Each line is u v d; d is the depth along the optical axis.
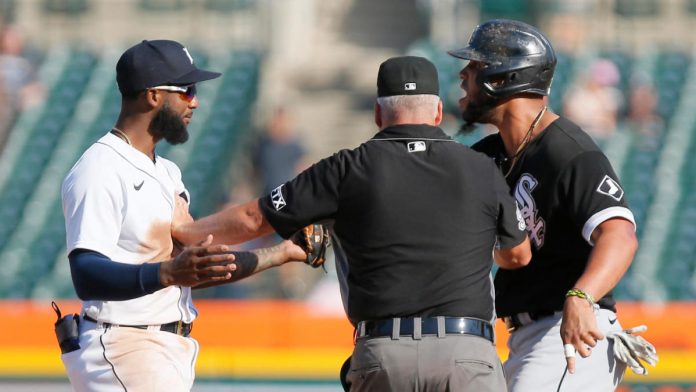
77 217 14.90
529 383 16.09
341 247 15.46
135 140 15.55
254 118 55.00
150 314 15.49
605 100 49.66
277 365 28.28
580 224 15.70
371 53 60.69
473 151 15.46
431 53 55.47
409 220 14.92
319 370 28.27
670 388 27.11
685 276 45.22
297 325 28.67
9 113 54.56
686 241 46.78
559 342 16.20
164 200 15.62
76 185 15.04
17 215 50.75
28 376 28.25
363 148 15.26
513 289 16.58
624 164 49.19
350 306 15.33
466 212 15.01
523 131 16.41
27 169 52.91
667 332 27.73
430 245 14.90
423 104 15.38
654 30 58.00
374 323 15.05
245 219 15.34
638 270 45.16
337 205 15.14
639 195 48.41
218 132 54.00
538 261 16.36
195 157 52.53
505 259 15.71
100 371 15.31
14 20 60.16
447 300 14.86
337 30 62.75
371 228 14.98
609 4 57.91
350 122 54.44
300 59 59.78
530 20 57.06
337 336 28.66
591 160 15.81
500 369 15.22
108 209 14.98
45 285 46.91
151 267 14.06
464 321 14.88
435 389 14.86
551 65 16.41
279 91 56.84
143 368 15.28
